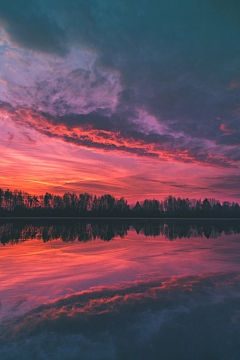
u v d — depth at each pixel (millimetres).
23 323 4105
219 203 109250
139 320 4270
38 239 15859
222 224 39469
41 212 93750
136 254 10469
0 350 3344
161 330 3945
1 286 6016
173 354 3338
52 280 6570
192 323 4176
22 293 5547
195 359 3207
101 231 22594
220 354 3344
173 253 10789
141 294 5574
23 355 3244
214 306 4906
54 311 4594
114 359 3199
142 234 19781
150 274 7277
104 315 4453
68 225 32562
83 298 5285
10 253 10586
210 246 12984
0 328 3934
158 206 107375
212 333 3855
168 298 5328
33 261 8906
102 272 7461
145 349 3428
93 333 3830
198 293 5648
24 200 94125
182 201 108500
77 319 4273
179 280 6680
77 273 7301
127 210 104875
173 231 23281
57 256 9906
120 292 5691
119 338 3695
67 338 3666
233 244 13914
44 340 3600
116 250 11461
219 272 7551
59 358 3186
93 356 3264
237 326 4094
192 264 8633
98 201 104688
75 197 102875
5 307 4750
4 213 86250
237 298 5355
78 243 13906
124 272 7465
